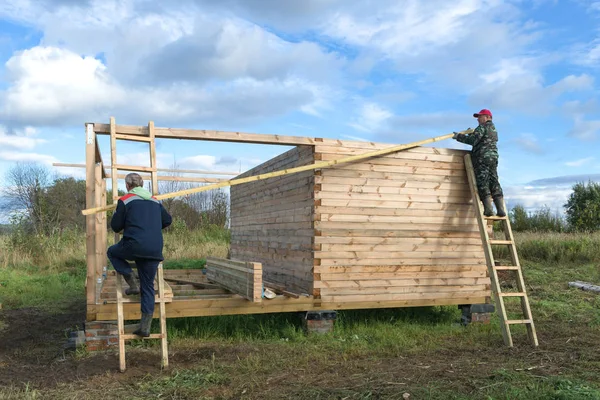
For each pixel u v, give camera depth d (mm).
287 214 8789
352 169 7816
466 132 8281
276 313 8359
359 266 7805
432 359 6074
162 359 5684
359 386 4859
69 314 9422
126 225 5746
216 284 9211
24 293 11305
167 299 6633
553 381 5008
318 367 5703
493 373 5270
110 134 6430
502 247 15516
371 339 7211
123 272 5770
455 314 9031
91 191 6539
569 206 22719
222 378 5207
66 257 16172
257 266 7062
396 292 8008
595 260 14523
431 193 8258
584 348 6574
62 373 5527
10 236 16797
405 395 4559
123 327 5684
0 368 5852
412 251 8117
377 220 7922
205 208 23484
